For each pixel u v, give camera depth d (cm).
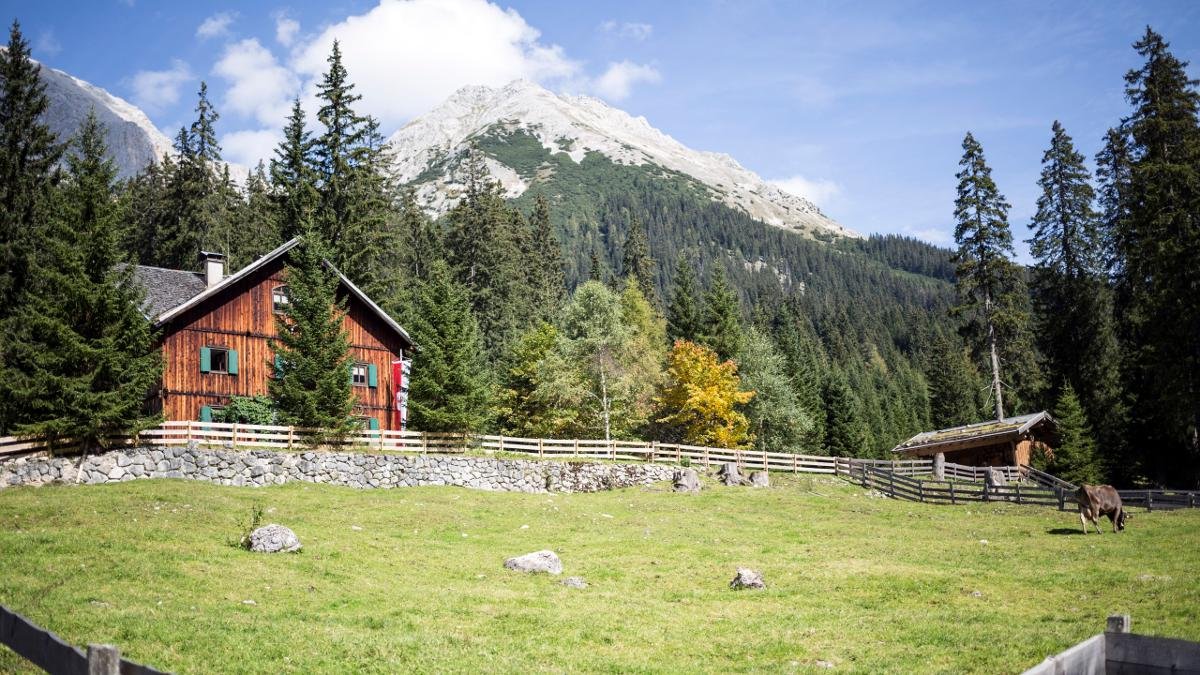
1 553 2017
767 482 4603
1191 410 4728
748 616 1880
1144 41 5447
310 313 4128
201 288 4556
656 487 4438
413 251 8975
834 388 8581
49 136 4553
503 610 1867
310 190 5756
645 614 1886
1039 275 6153
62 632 1459
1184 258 4722
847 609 1947
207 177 6856
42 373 3244
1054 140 6150
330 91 6050
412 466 3972
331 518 2970
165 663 1348
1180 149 5188
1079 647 995
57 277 3325
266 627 1590
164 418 3938
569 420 5631
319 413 3962
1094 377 5819
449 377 4734
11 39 4528
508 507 3588
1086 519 3388
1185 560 2425
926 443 5647
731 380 5788
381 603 1866
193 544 2272
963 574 2331
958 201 6012
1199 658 968
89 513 2608
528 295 9494
